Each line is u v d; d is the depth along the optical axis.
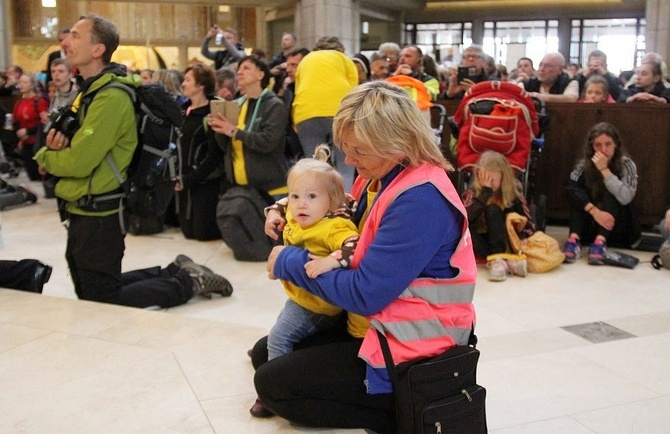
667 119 5.64
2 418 2.22
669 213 4.81
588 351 3.28
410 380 1.86
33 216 6.48
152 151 3.36
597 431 2.52
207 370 2.60
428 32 17.45
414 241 1.81
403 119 1.83
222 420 2.21
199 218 5.53
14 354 2.73
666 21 11.84
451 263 1.89
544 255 4.68
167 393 2.40
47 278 3.82
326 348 2.06
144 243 5.54
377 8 15.65
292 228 2.16
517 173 5.03
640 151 5.75
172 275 3.97
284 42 8.14
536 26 16.59
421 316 1.89
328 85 5.40
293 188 2.08
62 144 3.21
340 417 2.08
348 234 2.04
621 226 5.14
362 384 2.01
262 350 2.40
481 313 3.86
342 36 13.30
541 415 2.64
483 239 4.82
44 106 8.53
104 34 3.22
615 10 15.68
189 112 5.54
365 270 1.85
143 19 13.20
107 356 2.72
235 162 4.97
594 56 7.20
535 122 5.12
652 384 2.92
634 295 4.20
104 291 3.46
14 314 3.20
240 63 5.04
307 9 13.02
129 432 2.14
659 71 6.22
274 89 6.90
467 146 5.11
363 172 1.97
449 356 1.89
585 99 6.05
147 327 3.04
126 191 3.36
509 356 3.22
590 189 5.10
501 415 2.64
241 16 13.91
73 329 3.01
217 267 4.81
